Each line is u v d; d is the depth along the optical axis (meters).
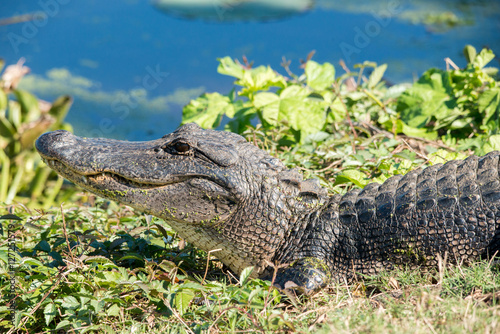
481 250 7.50
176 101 24.77
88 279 6.91
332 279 7.82
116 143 7.98
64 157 7.53
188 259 8.34
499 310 5.74
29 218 9.07
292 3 36.59
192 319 6.57
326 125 13.18
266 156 8.07
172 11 35.34
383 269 7.78
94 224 9.84
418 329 5.43
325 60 26.72
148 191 7.56
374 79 14.51
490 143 11.25
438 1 34.38
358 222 7.88
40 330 6.89
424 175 8.26
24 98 17.31
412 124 13.57
